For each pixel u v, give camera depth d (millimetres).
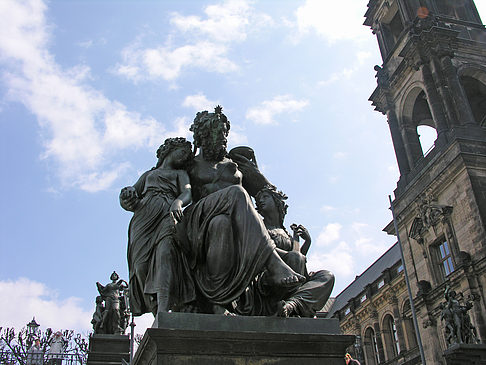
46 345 19938
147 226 3580
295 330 3057
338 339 3018
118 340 12578
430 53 36562
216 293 3260
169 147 4102
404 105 39375
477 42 37969
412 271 34750
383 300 47781
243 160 4527
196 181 4105
